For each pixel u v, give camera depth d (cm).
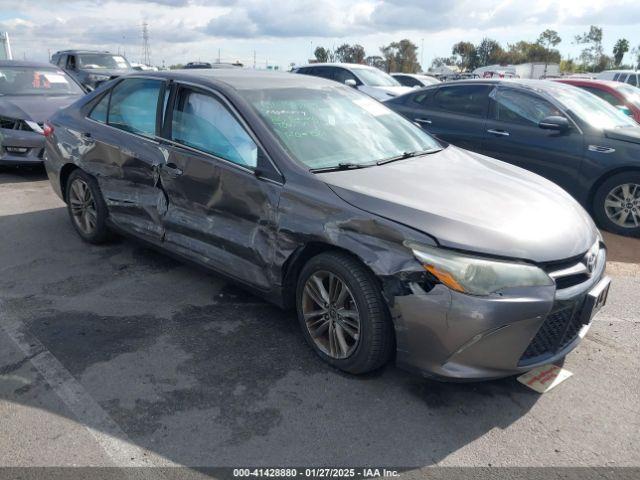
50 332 340
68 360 310
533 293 257
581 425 266
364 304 279
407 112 742
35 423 257
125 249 484
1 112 722
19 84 830
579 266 280
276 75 421
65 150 481
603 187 576
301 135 346
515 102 644
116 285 410
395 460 240
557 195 337
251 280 339
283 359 316
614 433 261
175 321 357
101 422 259
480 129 663
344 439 252
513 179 351
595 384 300
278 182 316
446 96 713
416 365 271
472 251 257
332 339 305
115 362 309
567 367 316
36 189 686
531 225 283
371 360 285
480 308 250
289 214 307
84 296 391
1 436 248
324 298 304
